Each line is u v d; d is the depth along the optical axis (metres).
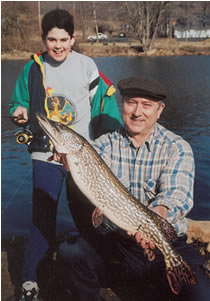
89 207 3.05
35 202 3.29
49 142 3.38
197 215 4.62
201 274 2.40
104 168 2.59
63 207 4.78
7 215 4.56
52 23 3.28
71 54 3.53
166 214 2.48
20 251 3.80
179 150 2.69
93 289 2.76
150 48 41.03
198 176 5.65
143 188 2.76
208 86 15.81
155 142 2.73
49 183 3.33
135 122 2.66
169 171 2.64
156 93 2.58
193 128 8.67
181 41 47.97
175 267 2.39
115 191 2.55
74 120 3.54
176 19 52.81
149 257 2.47
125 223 2.54
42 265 3.35
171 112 10.59
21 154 7.27
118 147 2.84
